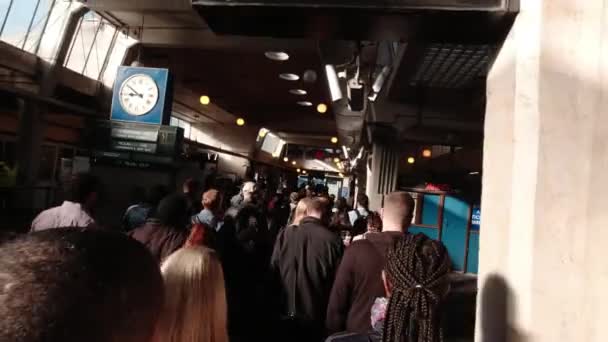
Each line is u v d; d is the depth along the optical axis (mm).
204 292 1620
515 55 1666
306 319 3324
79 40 14352
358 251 2381
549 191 1551
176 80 19594
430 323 1533
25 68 12508
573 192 1546
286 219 8453
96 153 8453
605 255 1504
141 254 596
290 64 15516
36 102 12516
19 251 498
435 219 10820
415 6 1650
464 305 6570
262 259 4488
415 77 7840
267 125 30906
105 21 13211
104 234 580
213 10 1812
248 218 4566
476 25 1747
